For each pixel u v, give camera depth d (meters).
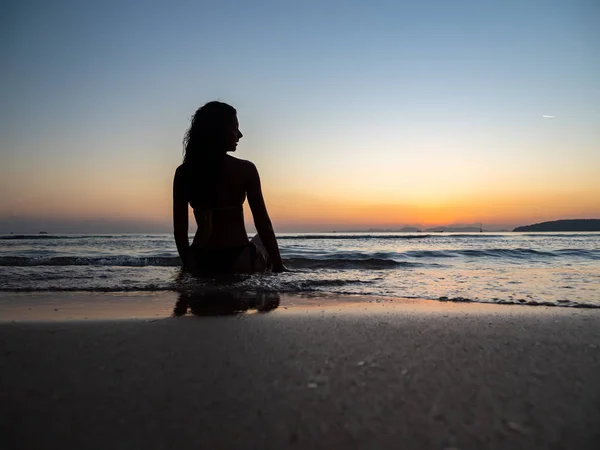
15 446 0.74
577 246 11.30
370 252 7.77
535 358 1.27
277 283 3.29
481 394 0.98
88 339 1.53
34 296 2.82
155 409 0.90
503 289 3.29
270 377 1.09
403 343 1.46
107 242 14.52
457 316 2.05
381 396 0.96
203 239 3.58
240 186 3.57
